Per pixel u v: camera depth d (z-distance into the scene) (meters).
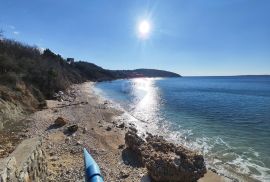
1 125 17.12
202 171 9.96
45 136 15.56
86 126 19.39
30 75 35.62
